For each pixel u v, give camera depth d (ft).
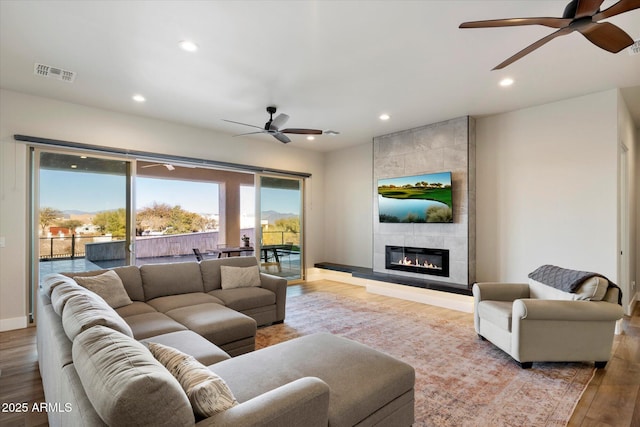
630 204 15.26
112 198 15.11
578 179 13.38
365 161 21.79
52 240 13.61
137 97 13.32
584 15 6.39
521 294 11.35
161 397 3.17
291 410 3.96
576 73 11.29
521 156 14.92
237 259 14.15
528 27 8.57
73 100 13.62
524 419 6.77
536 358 8.95
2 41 9.13
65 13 7.89
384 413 5.56
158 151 16.26
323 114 15.67
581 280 9.30
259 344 10.87
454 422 6.64
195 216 34.63
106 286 10.24
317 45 9.45
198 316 9.50
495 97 13.51
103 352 3.78
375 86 12.36
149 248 31.53
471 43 9.36
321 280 22.86
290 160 22.29
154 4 7.59
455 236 16.22
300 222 22.89
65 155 13.93
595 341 8.96
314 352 6.56
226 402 3.95
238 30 8.68
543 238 14.23
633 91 12.83
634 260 16.63
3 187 12.44
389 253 19.11
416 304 16.15
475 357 9.82
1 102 12.42
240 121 16.61
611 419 6.76
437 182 16.60
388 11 7.91
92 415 3.35
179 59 10.23
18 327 12.61
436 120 16.61
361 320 13.50
